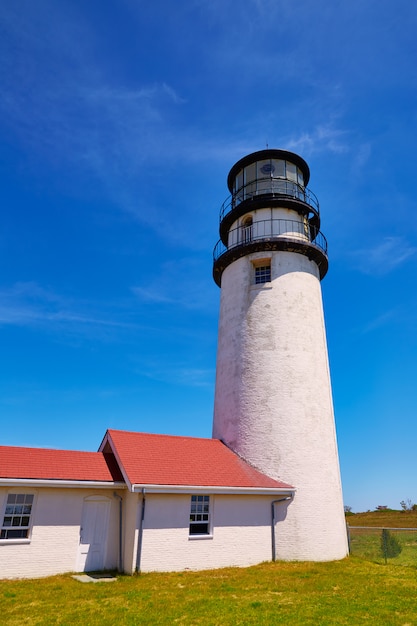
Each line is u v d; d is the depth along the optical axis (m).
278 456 15.66
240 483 14.10
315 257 19.27
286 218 19.30
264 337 17.52
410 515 30.31
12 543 11.62
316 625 7.77
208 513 13.45
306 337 17.62
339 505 16.16
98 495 13.16
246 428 16.47
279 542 14.45
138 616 8.15
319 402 16.88
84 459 13.98
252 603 9.10
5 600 9.21
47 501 12.41
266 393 16.66
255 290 18.42
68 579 11.37
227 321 18.98
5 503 11.88
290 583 11.11
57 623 7.77
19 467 12.45
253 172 20.23
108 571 12.49
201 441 16.61
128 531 12.59
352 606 9.00
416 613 8.57
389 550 15.35
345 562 14.48
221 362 18.77
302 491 15.23
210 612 8.44
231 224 20.80
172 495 12.84
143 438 15.32
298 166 20.58
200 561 12.71
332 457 16.47
